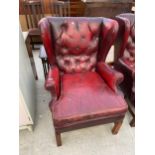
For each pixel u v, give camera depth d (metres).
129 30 1.37
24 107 1.12
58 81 1.19
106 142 1.29
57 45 1.24
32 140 1.29
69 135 1.33
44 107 1.62
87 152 1.21
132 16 1.44
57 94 1.09
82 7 3.04
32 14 2.29
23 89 1.09
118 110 1.07
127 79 1.46
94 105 1.05
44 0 2.28
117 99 1.12
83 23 1.23
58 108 1.02
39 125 1.42
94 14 2.71
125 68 1.46
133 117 1.39
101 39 1.33
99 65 1.41
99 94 1.13
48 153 1.20
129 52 1.50
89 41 1.30
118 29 1.31
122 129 1.40
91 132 1.36
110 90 1.18
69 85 1.22
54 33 1.19
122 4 2.65
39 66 2.40
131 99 1.44
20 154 1.20
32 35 2.23
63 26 1.19
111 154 1.20
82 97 1.10
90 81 1.28
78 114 1.00
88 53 1.37
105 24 1.25
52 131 1.37
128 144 1.27
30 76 1.52
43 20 1.14
